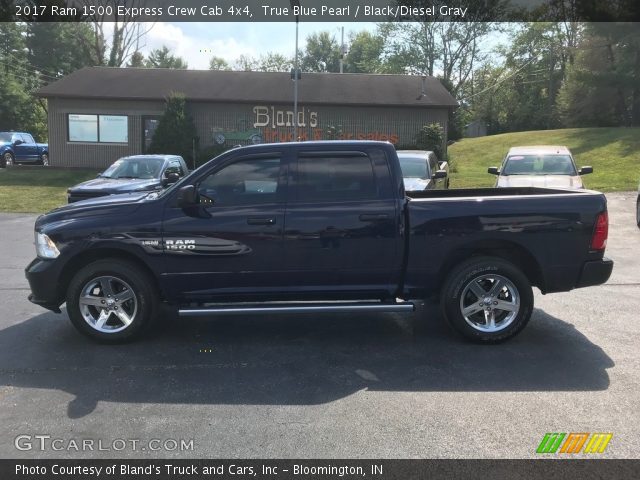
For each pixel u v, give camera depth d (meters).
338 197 5.62
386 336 6.01
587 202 5.67
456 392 4.57
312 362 5.25
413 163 13.00
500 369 5.05
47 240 5.63
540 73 59.38
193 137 26.02
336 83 29.27
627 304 7.17
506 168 14.12
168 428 3.99
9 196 18.94
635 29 34.31
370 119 27.16
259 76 29.75
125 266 5.63
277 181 5.64
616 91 38.44
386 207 5.59
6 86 47.16
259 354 5.47
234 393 4.57
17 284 8.34
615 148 28.23
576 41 51.19
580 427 3.97
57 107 27.03
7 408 4.32
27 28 54.28
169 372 5.02
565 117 43.94
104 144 27.31
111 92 26.92
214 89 27.72
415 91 28.23
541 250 5.65
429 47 52.44
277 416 4.16
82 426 4.03
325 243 5.59
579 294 7.69
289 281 5.66
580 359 5.29
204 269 5.60
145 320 5.71
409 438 3.83
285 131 27.28
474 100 59.72
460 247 5.64
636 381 4.77
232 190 5.65
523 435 3.86
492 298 5.70
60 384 4.76
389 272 5.68
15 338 5.95
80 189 11.68
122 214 5.62
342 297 5.77
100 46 45.94
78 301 5.67
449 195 6.99
